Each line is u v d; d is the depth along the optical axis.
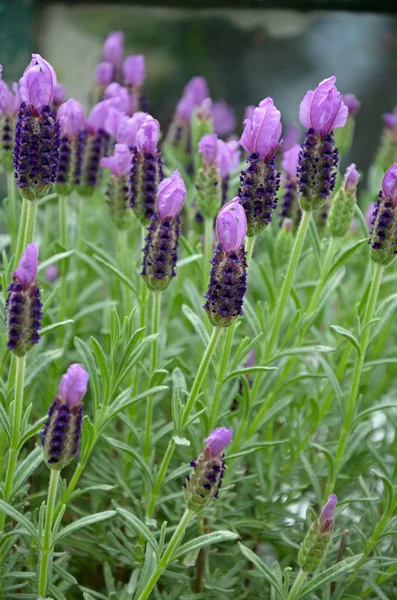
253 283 0.79
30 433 0.64
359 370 0.69
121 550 0.69
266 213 0.65
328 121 0.66
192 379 0.72
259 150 0.65
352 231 0.83
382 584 0.70
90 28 1.33
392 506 0.68
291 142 0.91
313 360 0.79
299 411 0.75
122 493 0.71
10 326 0.62
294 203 0.74
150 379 0.69
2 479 0.70
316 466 0.74
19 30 0.93
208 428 0.68
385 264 0.67
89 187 0.75
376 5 1.37
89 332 0.81
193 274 0.81
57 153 0.65
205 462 0.62
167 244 0.66
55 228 0.84
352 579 0.68
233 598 0.71
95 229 0.86
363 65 1.42
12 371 0.66
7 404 0.66
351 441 0.70
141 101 0.83
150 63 1.41
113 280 0.76
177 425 0.66
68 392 0.61
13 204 0.74
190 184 0.81
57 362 0.74
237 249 0.63
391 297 0.69
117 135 0.72
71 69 1.26
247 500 0.74
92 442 0.66
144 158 0.67
